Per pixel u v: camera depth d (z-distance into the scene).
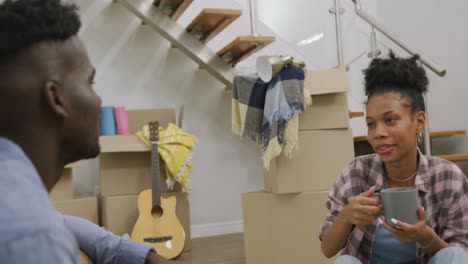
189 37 3.27
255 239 2.38
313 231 2.31
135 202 2.91
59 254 0.33
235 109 2.46
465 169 2.82
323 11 3.89
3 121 0.42
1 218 0.33
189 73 3.57
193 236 3.48
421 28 3.73
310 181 2.34
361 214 0.98
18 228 0.32
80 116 0.46
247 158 3.66
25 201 0.34
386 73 1.06
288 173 2.32
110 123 2.94
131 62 3.45
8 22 0.42
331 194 1.20
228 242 3.20
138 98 3.45
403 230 0.90
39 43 0.43
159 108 3.47
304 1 3.89
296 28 3.87
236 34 3.73
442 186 1.08
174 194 2.98
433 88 3.61
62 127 0.46
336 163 2.37
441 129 3.54
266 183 2.54
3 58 0.42
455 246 0.98
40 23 0.43
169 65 3.54
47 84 0.43
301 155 2.34
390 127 1.05
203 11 2.79
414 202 0.90
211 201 3.55
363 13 2.88
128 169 2.96
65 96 0.45
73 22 0.47
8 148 0.39
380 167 1.15
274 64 2.21
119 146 2.83
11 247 0.32
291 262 2.33
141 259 0.83
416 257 1.08
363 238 1.13
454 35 3.36
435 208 1.08
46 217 0.34
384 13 4.22
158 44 3.52
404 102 1.05
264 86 2.35
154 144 2.84
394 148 1.05
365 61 3.91
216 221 3.56
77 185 3.26
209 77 3.62
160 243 2.72
